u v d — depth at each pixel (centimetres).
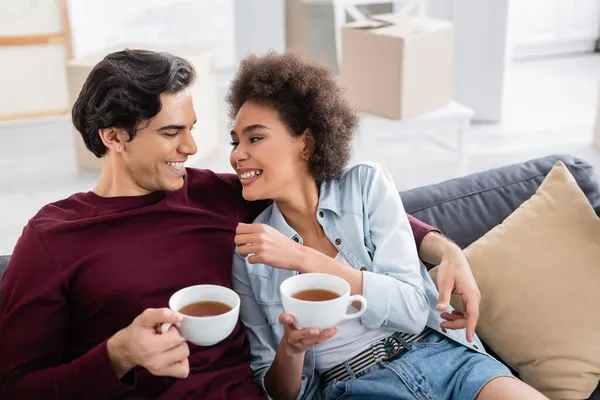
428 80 348
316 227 161
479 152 421
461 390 148
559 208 179
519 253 174
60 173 406
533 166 201
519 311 169
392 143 446
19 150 438
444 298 147
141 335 116
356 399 151
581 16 614
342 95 160
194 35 562
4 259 159
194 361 144
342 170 162
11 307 137
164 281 145
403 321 150
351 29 344
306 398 157
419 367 152
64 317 140
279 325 156
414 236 167
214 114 421
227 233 157
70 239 142
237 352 152
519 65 602
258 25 542
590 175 198
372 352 155
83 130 146
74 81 375
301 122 152
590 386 166
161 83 139
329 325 120
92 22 526
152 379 140
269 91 149
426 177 391
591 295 169
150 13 545
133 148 143
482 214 191
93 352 127
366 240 161
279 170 152
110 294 141
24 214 357
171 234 149
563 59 615
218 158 417
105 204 148
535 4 600
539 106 504
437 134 455
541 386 167
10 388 133
